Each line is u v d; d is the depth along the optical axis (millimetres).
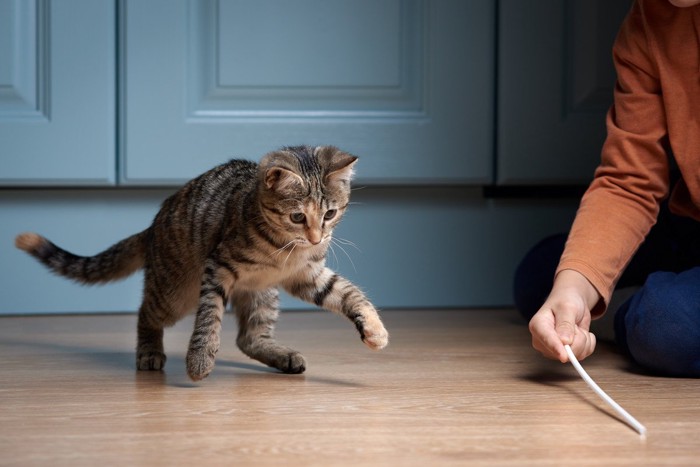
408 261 2625
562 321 1507
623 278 2139
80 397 1470
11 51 2443
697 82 1642
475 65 2566
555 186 2650
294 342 2057
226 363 1810
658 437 1209
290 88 2535
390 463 1095
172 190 2561
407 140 2561
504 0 2551
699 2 1509
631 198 1674
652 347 1585
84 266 1961
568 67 2588
